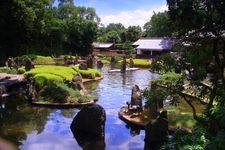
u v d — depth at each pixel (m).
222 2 12.41
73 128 19.03
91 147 16.53
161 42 89.00
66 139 17.52
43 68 36.06
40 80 27.61
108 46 109.00
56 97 25.52
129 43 104.38
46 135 18.00
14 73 38.78
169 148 11.98
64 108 24.42
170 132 18.14
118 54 94.19
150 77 45.34
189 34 14.34
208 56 14.56
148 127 17.20
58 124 20.14
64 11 102.50
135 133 18.73
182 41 14.75
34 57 57.81
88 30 92.38
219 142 9.80
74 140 17.39
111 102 27.08
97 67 59.62
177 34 14.71
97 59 71.50
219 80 15.66
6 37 53.25
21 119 21.12
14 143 16.62
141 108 21.77
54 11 100.44
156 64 14.70
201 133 11.90
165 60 14.55
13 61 45.97
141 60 70.38
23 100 26.28
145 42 90.88
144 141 17.41
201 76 14.50
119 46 110.00
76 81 29.34
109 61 72.94
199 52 14.56
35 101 25.34
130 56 80.50
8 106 24.41
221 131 10.12
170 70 14.58
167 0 13.18
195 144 11.23
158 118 17.22
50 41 76.56
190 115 20.25
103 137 18.02
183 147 11.27
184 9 12.80
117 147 16.66
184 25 13.67
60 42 81.75
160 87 15.90
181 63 14.61
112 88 34.78
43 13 61.62
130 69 56.28
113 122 20.78
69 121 20.84
